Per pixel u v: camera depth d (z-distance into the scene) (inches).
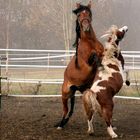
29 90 601.9
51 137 322.7
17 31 1881.2
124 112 458.3
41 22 1813.5
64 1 1456.7
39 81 573.6
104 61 327.6
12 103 533.3
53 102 547.8
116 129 349.7
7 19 1854.1
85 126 372.2
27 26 1865.2
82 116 428.5
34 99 571.2
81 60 339.6
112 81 316.5
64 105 364.8
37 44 1860.2
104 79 316.5
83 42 339.9
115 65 326.6
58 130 353.4
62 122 362.0
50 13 1760.6
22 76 777.6
